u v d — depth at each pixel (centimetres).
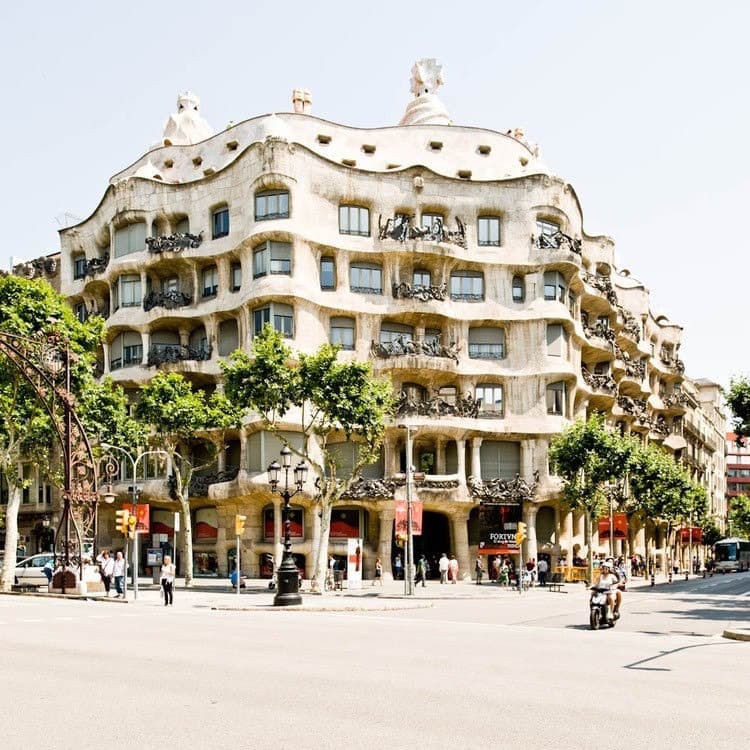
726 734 1036
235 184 5909
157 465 6041
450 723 1073
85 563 4341
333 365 4278
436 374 5988
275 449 5516
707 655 1870
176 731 1027
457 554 5959
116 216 6303
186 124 7244
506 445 6200
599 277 7194
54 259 7400
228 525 5825
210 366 5909
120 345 6316
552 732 1030
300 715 1116
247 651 1809
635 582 6594
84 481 4181
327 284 5900
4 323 4309
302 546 5700
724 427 14938
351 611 3275
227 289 5950
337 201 5938
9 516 4481
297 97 6956
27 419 4497
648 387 8956
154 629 2356
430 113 7125
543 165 6575
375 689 1313
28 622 2586
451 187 6219
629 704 1218
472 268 6234
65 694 1266
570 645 2036
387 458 5853
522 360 6184
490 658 1730
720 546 9100
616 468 5491
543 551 6219
